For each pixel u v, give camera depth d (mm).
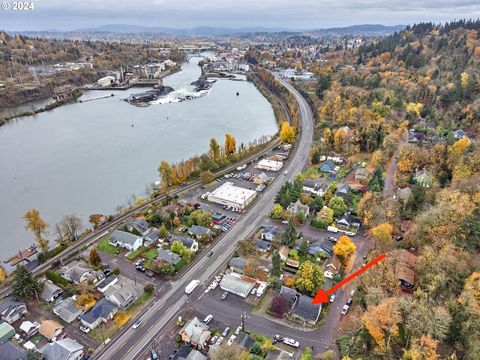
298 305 76500
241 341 68812
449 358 55375
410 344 58406
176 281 88188
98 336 72688
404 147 142875
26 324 74688
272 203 123938
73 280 87438
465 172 110875
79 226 112812
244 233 107000
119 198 138000
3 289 87000
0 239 114125
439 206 89000
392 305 63375
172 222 110125
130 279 89062
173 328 74688
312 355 66938
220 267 92875
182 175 138500
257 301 81250
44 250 99188
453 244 76125
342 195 123750
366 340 63406
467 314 59531
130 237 101500
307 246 96438
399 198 112125
